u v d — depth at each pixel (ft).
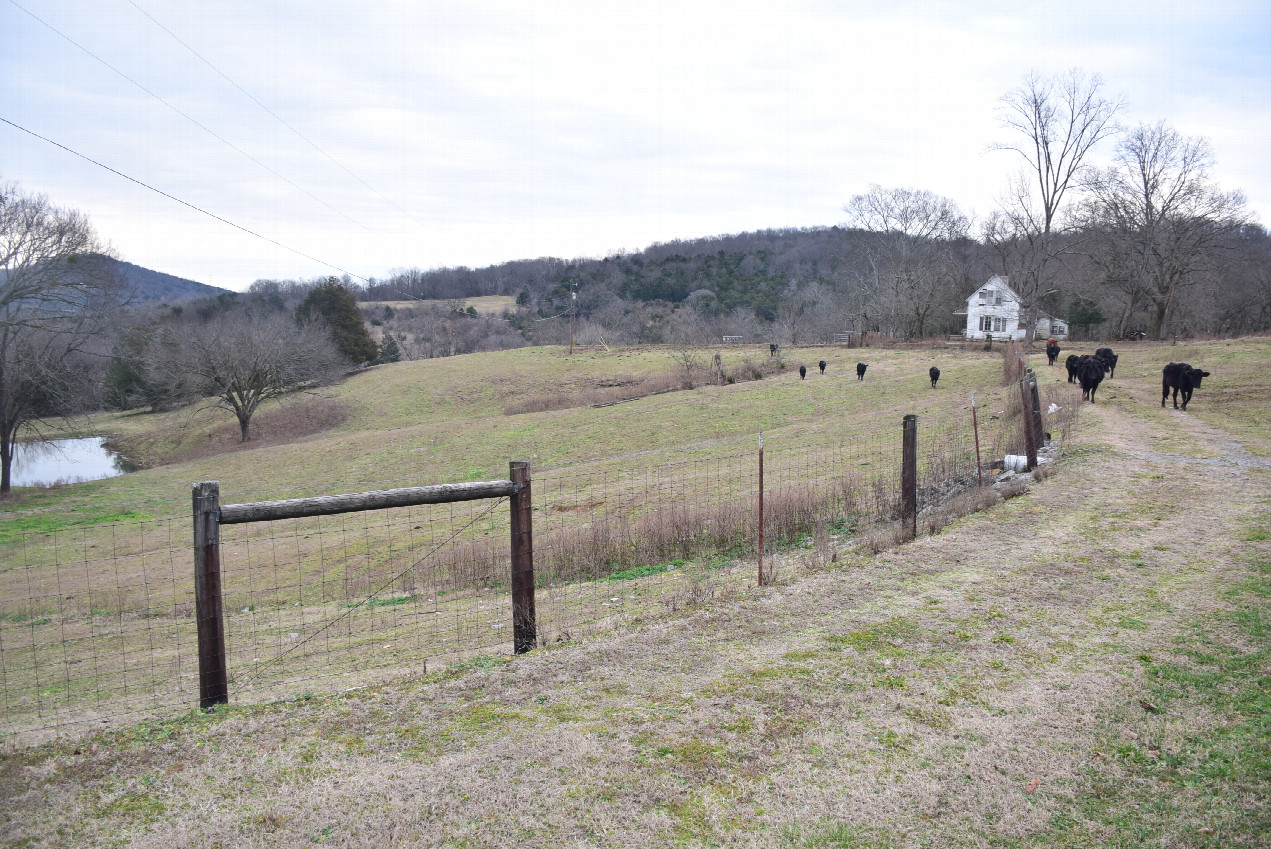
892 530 34.99
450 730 17.17
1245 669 18.39
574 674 20.24
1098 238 197.67
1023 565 27.89
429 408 189.78
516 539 23.52
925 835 13.08
